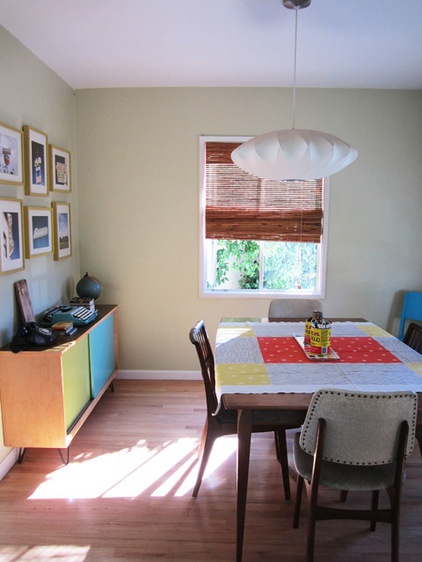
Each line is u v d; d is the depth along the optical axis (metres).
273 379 1.88
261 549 1.91
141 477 2.42
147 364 3.84
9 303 2.53
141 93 3.52
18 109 2.60
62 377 2.41
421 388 1.78
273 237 3.68
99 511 2.15
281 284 3.84
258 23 2.35
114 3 2.14
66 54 2.81
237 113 3.54
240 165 2.05
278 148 1.81
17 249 2.57
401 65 2.99
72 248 3.53
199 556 1.87
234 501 2.23
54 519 2.10
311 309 3.02
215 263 3.82
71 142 3.50
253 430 1.98
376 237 3.69
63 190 3.29
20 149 2.61
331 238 3.69
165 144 3.57
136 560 1.85
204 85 3.47
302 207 3.65
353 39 2.56
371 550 1.91
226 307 3.77
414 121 3.55
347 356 2.17
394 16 2.26
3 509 2.17
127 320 3.79
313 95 3.52
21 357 2.38
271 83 3.42
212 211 3.65
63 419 2.44
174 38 2.56
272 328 2.66
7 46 2.46
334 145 1.83
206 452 2.19
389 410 1.51
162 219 3.66
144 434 2.88
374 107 3.53
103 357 3.25
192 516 2.12
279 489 2.32
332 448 1.61
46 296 3.05
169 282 3.74
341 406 1.52
